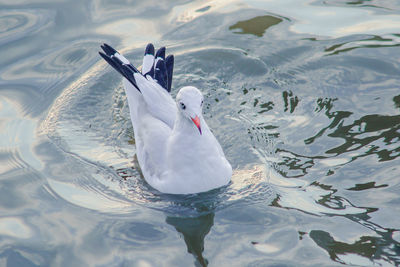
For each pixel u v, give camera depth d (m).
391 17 12.75
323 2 13.67
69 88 11.16
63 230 7.65
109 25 12.90
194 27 12.83
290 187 8.34
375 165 8.58
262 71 11.39
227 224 7.73
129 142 9.98
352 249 6.98
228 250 7.16
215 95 10.88
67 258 7.11
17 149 9.54
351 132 9.43
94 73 11.55
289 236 7.32
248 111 10.36
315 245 7.09
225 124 10.09
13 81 11.26
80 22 12.98
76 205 8.23
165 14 13.34
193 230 7.66
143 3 13.82
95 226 7.74
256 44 12.15
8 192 8.50
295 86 10.88
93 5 13.66
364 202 7.84
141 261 7.02
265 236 7.38
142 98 9.81
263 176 8.71
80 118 10.48
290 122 9.91
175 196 8.56
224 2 13.84
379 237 7.14
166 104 9.36
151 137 8.95
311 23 12.77
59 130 10.12
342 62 11.34
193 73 11.48
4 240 7.47
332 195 8.05
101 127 10.29
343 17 12.92
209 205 8.23
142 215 8.05
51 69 11.59
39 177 8.88
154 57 10.67
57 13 13.30
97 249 7.27
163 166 8.69
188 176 8.42
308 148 9.19
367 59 11.34
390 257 6.79
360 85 10.66
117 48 12.05
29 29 12.68
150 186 8.86
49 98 10.88
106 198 8.48
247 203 8.16
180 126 8.22
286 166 8.82
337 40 12.05
